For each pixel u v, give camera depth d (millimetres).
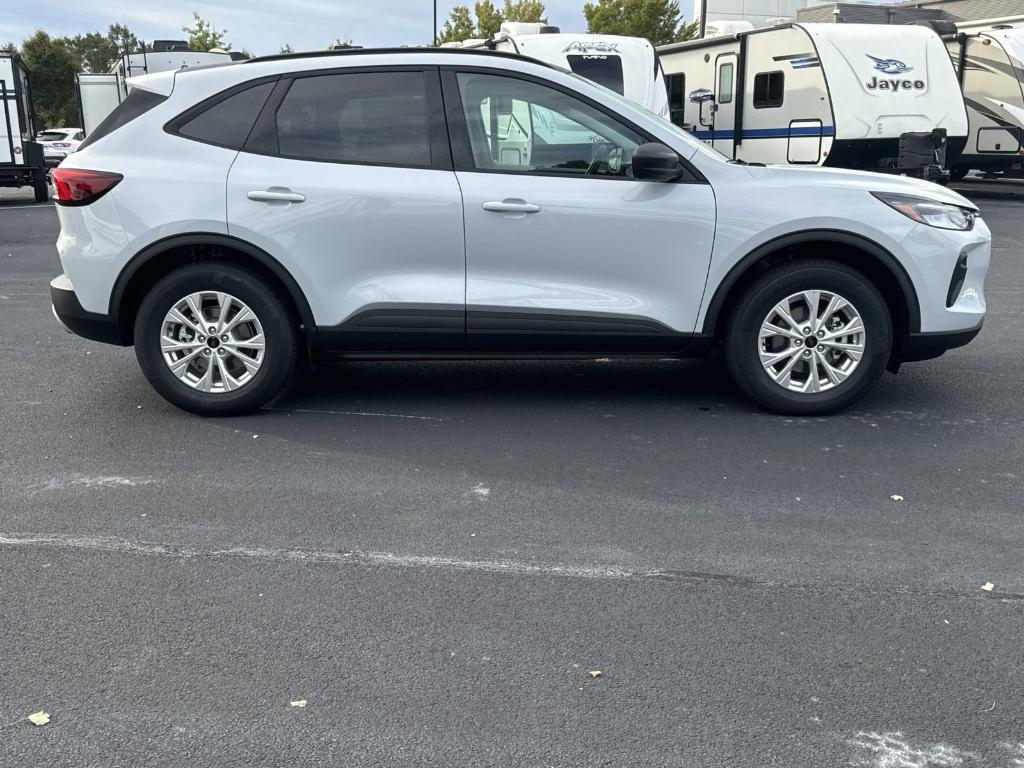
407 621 3350
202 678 3012
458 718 2818
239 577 3660
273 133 5340
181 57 23500
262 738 2729
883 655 3146
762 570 3721
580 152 5312
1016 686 2980
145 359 5469
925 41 14773
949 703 2895
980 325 5570
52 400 5941
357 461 4891
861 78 14469
